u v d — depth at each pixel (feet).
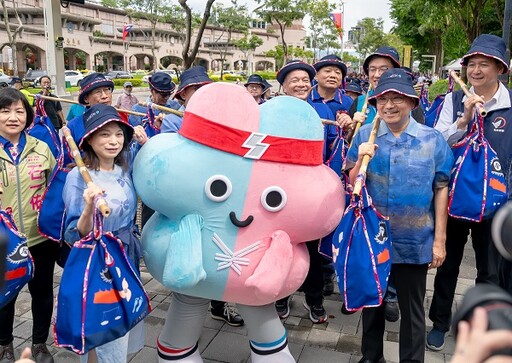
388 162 9.46
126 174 9.32
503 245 3.97
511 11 23.18
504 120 11.16
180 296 9.50
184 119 8.80
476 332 3.38
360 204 9.13
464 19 42.01
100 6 187.52
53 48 41.81
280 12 88.94
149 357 11.68
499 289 3.71
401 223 9.51
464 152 10.43
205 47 218.59
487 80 11.06
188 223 8.46
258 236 8.60
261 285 8.30
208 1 28.71
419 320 9.84
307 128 8.67
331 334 12.74
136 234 9.56
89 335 8.00
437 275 11.99
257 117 8.57
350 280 9.18
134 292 8.48
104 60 204.23
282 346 9.68
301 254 9.32
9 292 9.12
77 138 12.10
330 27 131.13
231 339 12.50
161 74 15.55
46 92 24.50
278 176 8.48
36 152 10.91
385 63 13.23
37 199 10.84
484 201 10.20
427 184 9.43
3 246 4.02
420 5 46.29
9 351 11.23
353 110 14.24
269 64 239.50
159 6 143.54
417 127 9.53
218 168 8.38
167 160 8.46
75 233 8.68
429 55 95.35
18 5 149.69
